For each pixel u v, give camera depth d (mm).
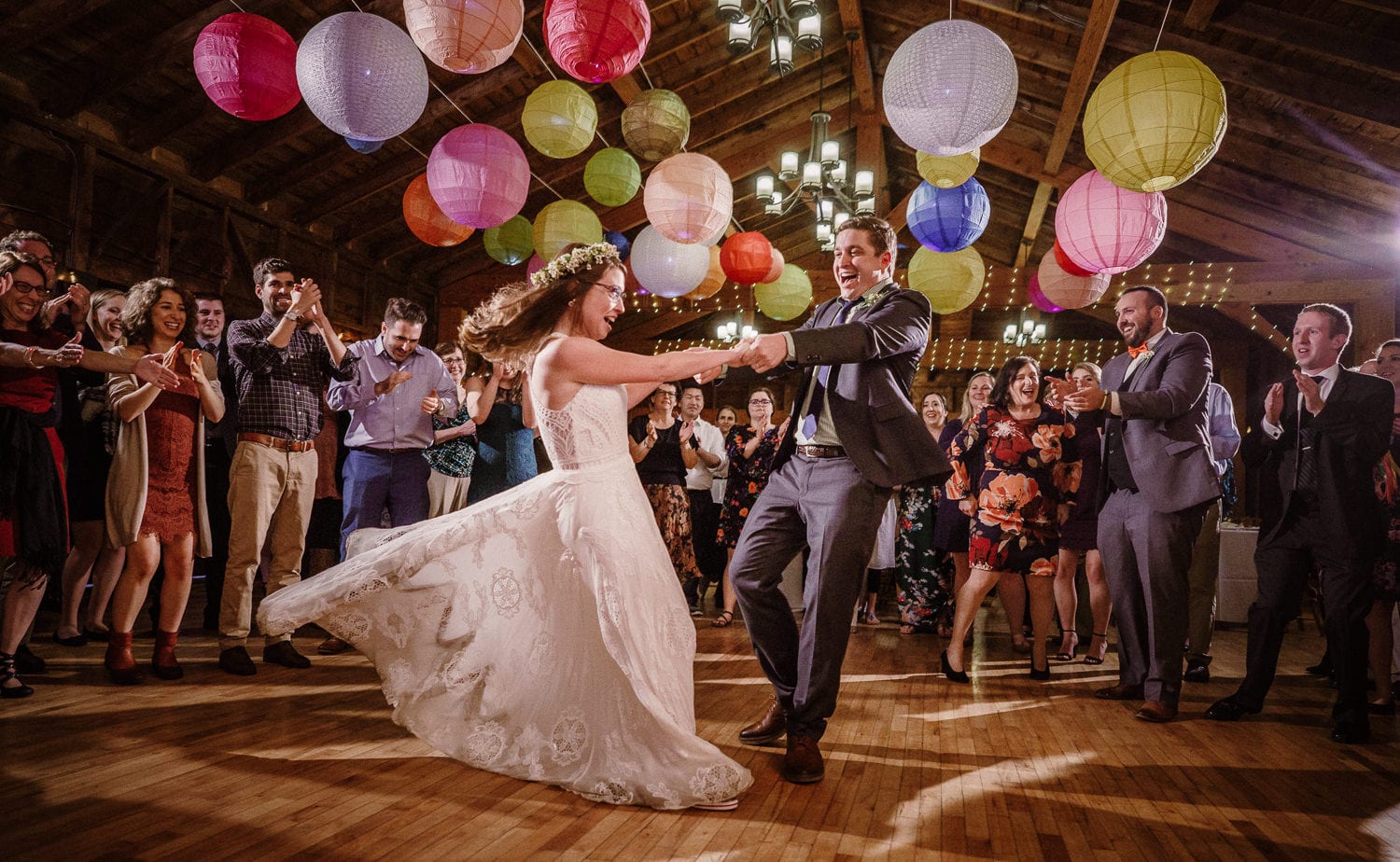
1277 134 6422
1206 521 3691
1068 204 3293
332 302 8266
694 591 5188
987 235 11672
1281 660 4293
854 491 2084
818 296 9992
